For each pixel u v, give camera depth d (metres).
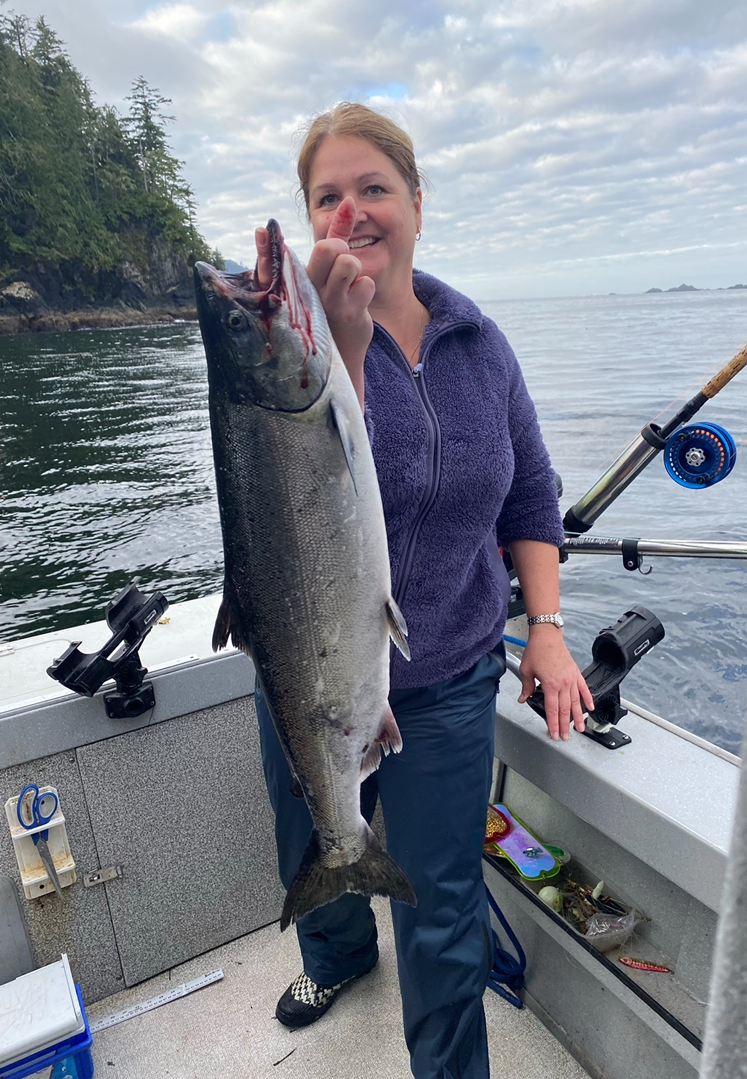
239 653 1.99
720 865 1.32
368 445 1.18
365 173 1.29
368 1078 1.74
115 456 16.48
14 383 29.28
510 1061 1.76
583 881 1.79
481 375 1.46
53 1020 1.64
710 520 5.64
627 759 1.62
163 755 1.96
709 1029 0.36
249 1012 1.93
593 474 6.90
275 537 1.18
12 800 1.78
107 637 2.16
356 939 1.84
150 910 2.02
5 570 9.56
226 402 1.16
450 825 1.46
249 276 1.17
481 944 1.50
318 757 1.27
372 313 1.42
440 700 1.46
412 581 1.42
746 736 0.34
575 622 4.55
